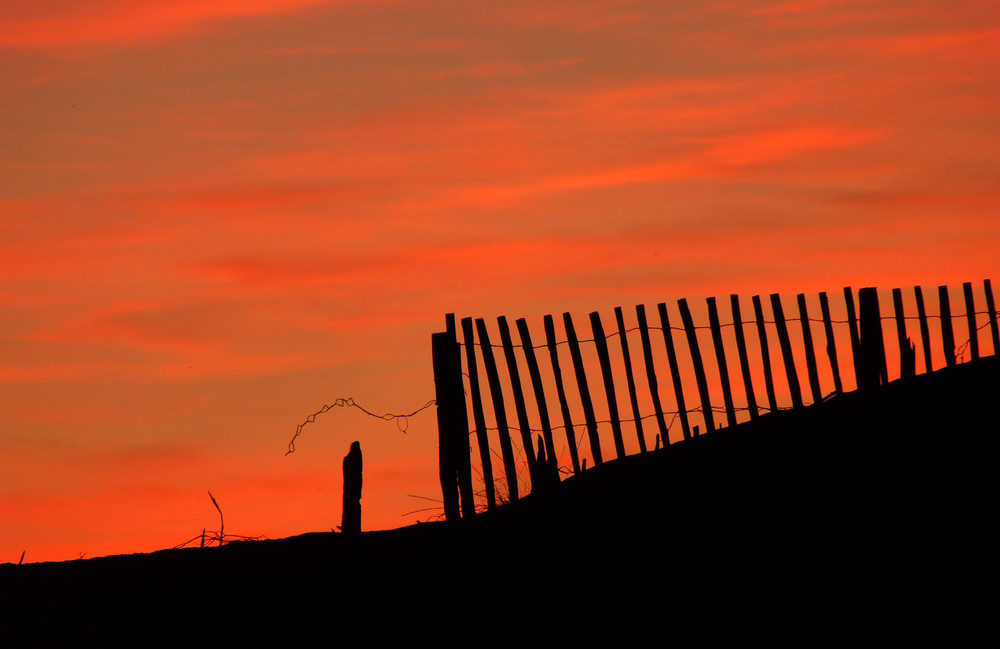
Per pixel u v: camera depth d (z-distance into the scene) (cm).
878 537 3186
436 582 3825
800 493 3738
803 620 2814
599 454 4662
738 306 4834
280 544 4575
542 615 3300
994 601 2664
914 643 2572
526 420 4666
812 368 4828
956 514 3212
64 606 3959
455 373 4725
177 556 4553
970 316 5131
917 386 4638
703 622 2948
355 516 4653
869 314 4897
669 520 3819
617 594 3306
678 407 4744
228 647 3484
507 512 4456
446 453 4681
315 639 3481
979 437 3862
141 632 3659
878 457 3906
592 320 4744
